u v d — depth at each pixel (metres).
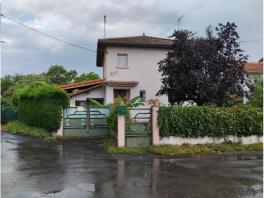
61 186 9.38
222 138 16.97
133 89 27.06
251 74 32.88
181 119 16.36
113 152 14.96
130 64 27.27
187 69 20.89
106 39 27.47
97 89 27.03
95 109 20.33
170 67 21.44
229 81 20.47
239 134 17.22
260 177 10.67
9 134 21.53
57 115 19.78
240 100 20.70
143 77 27.34
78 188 9.21
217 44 21.02
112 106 19.53
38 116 20.78
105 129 20.27
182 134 16.41
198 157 14.34
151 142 16.14
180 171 11.48
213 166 12.41
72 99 26.62
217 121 16.84
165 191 9.03
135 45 27.05
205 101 20.84
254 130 17.36
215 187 9.48
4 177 10.33
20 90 25.89
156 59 27.59
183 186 9.55
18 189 9.02
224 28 21.20
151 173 11.12
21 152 14.98
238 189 9.28
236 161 13.47
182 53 21.00
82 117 20.20
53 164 12.40
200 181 10.13
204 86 20.11
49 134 20.30
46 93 20.03
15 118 27.98
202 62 20.42
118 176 10.64
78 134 20.08
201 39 21.05
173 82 21.30
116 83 26.44
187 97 21.80
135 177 10.52
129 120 16.17
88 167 11.93
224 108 17.17
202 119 16.64
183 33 21.14
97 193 8.78
